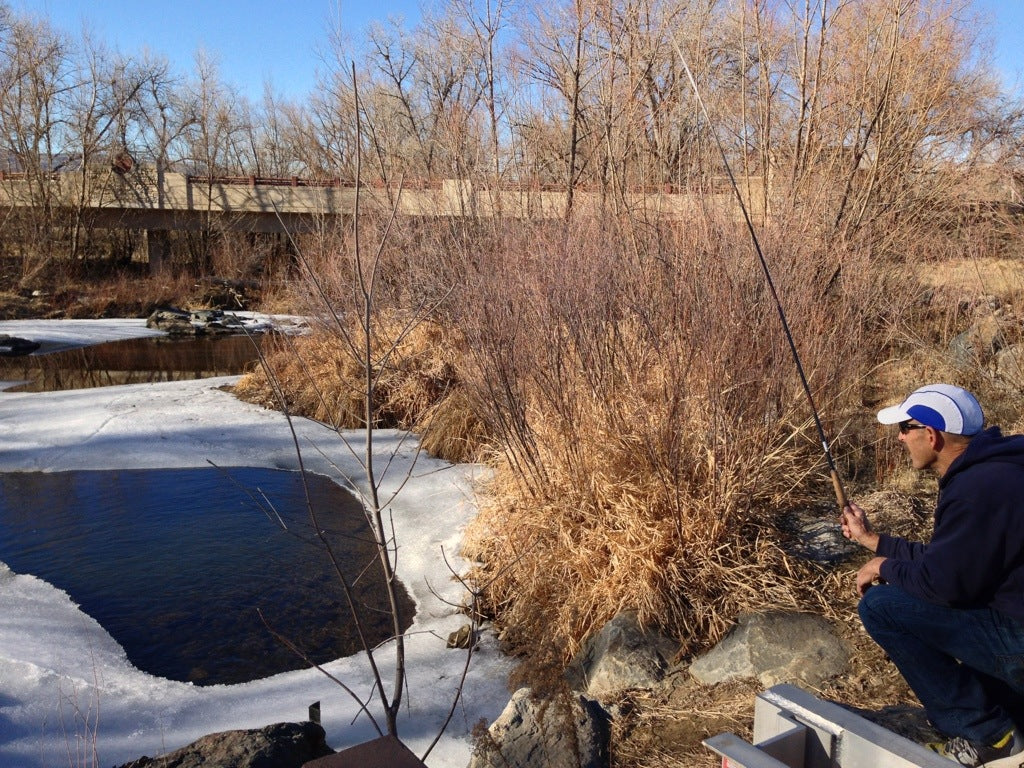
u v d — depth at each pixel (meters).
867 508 5.42
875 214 7.71
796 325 5.41
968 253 7.44
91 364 18.47
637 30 8.87
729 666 4.21
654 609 4.61
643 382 5.42
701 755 3.50
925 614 2.82
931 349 6.76
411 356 10.43
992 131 8.45
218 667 5.08
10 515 7.87
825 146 8.56
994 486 2.60
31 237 34.97
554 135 10.14
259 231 34.97
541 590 5.33
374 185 10.59
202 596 6.06
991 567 2.62
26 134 37.25
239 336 24.55
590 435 5.43
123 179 36.47
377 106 10.51
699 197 6.34
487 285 6.13
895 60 8.36
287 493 8.41
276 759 3.36
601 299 5.62
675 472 4.91
